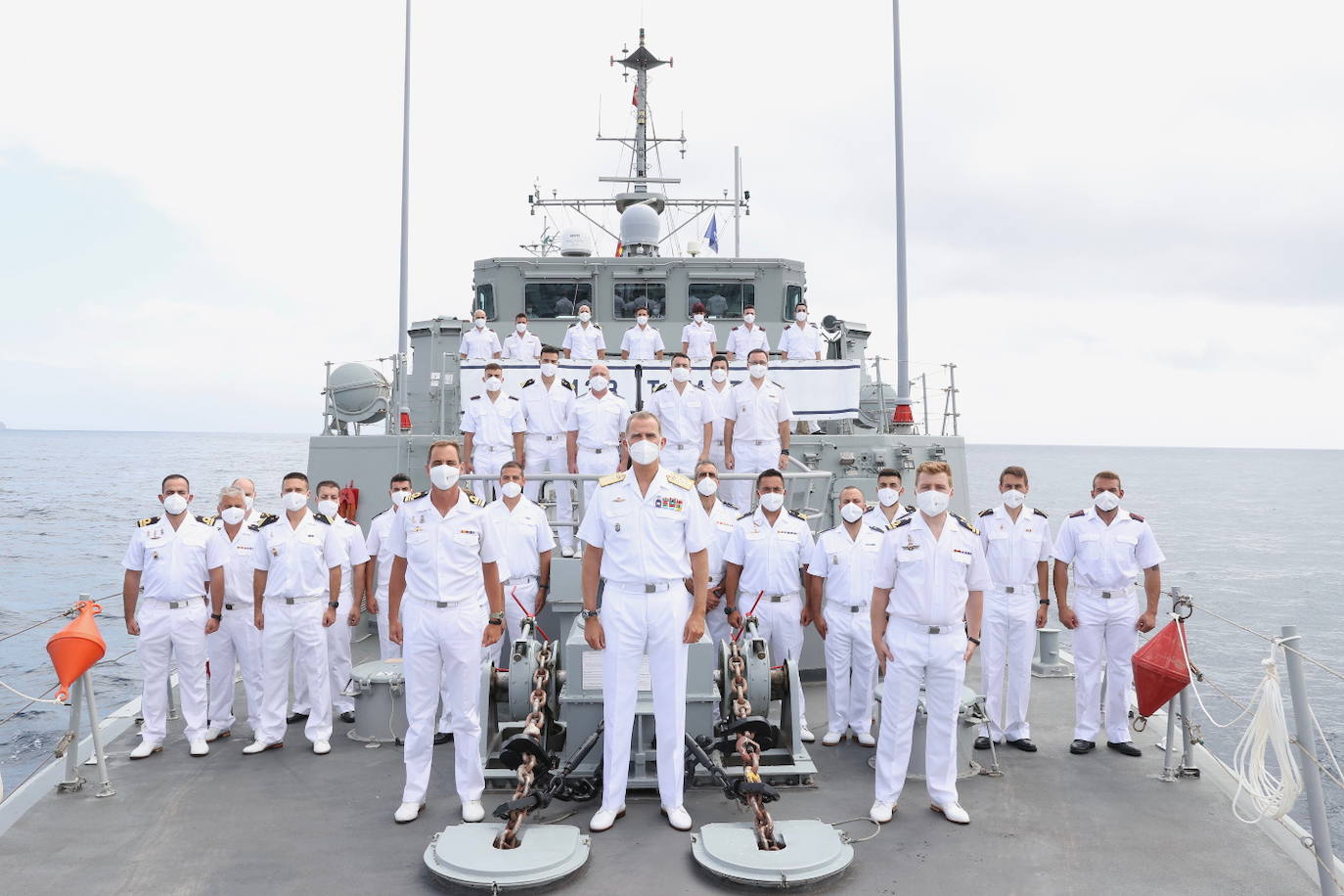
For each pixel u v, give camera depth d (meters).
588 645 5.79
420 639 5.31
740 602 7.04
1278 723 4.46
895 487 7.22
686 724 5.73
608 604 5.13
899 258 12.78
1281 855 4.91
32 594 27.20
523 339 11.12
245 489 7.39
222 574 6.79
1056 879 4.62
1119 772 6.27
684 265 11.98
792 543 6.89
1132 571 6.63
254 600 6.64
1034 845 5.04
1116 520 6.67
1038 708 7.85
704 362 10.16
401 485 8.03
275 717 6.74
